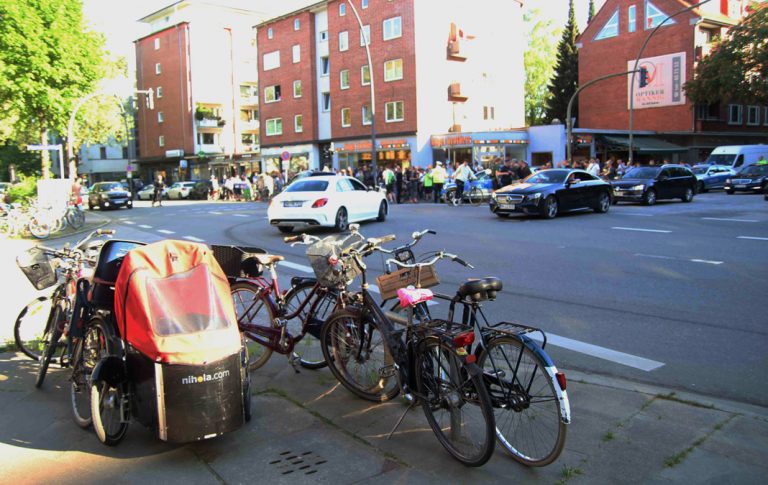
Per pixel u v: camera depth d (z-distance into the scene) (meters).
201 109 59.75
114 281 4.55
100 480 3.57
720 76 39.31
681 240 12.69
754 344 5.90
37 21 22.27
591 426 4.11
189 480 3.57
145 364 3.76
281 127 50.91
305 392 4.96
